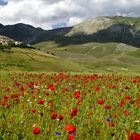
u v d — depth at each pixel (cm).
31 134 870
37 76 2633
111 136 875
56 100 1440
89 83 2191
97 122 1024
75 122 1028
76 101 1306
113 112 1189
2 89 1808
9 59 11900
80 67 13412
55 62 13388
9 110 1166
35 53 15125
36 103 1316
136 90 1831
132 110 1220
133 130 934
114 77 2520
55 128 926
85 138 869
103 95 1608
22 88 1602
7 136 855
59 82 2169
